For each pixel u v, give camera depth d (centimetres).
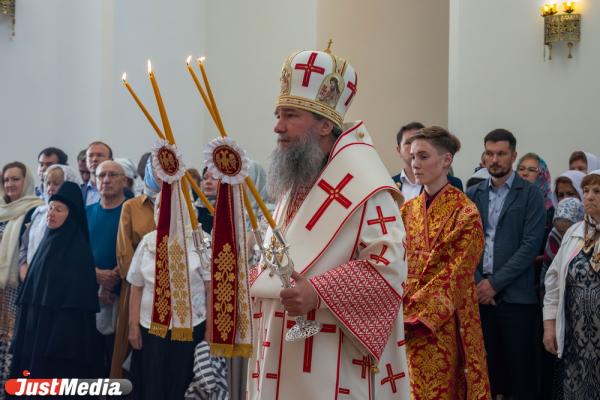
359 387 360
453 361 528
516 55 981
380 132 1362
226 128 1255
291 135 373
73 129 1186
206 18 1275
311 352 356
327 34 1316
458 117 998
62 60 1195
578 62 955
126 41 1177
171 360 643
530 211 668
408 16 1360
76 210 691
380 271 351
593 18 952
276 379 362
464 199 538
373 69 1362
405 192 704
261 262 378
